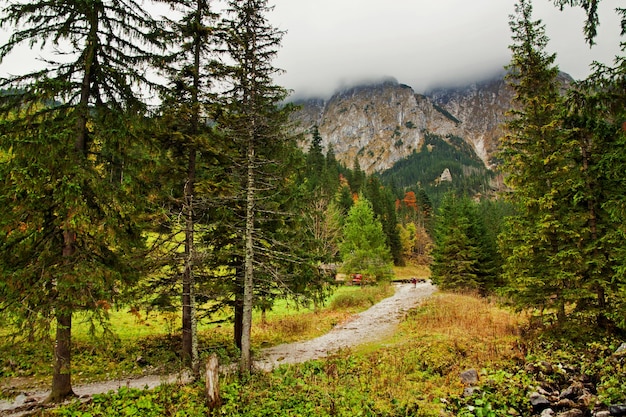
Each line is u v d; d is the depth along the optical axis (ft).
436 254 148.56
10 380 42.63
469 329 64.80
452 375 41.37
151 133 42.73
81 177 32.71
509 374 39.45
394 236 257.75
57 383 36.32
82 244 36.55
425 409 32.65
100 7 35.81
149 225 42.47
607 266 47.14
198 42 47.26
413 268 261.65
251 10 48.21
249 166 46.21
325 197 125.59
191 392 35.60
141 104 37.63
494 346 49.96
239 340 56.13
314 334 73.67
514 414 31.81
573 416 30.12
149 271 42.93
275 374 44.29
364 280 154.71
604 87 31.58
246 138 47.42
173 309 47.19
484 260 133.59
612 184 48.26
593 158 49.52
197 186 45.16
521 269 55.06
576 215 49.49
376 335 71.10
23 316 31.40
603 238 46.70
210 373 33.06
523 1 56.03
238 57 48.60
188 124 46.91
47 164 31.09
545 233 51.29
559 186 50.37
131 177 38.22
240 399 34.68
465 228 134.00
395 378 41.60
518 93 56.59
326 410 32.76
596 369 38.22
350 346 62.90
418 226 311.27
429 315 78.48
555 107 52.16
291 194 57.67
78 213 32.12
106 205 34.86
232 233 52.34
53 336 48.39
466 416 31.45
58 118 34.86
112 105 37.83
